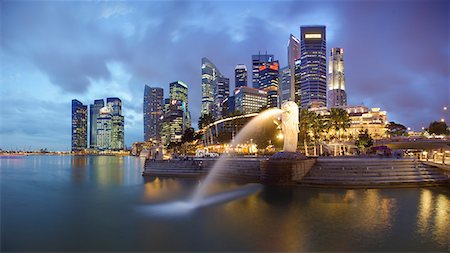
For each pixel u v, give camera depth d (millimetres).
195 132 145500
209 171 62312
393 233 22016
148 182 55906
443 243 20016
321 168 44531
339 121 111938
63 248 20672
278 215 27422
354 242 20297
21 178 74312
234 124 122312
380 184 40750
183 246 20328
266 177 45000
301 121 105875
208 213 28953
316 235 21828
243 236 21984
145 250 19875
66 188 51531
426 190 38406
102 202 36656
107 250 20078
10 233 24031
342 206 30156
